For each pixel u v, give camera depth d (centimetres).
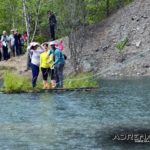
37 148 1967
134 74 4459
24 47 5338
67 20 4612
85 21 4888
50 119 2453
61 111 2645
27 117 2511
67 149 1945
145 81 3941
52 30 4919
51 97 3128
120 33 4912
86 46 4825
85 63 4622
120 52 4725
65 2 4609
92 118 2461
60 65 3447
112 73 4491
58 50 3444
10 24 6138
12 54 5009
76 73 4359
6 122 2405
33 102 2945
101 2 5306
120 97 3080
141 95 3152
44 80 3438
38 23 5731
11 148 1972
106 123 2350
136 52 4688
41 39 5756
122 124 2327
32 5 5547
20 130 2241
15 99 3073
